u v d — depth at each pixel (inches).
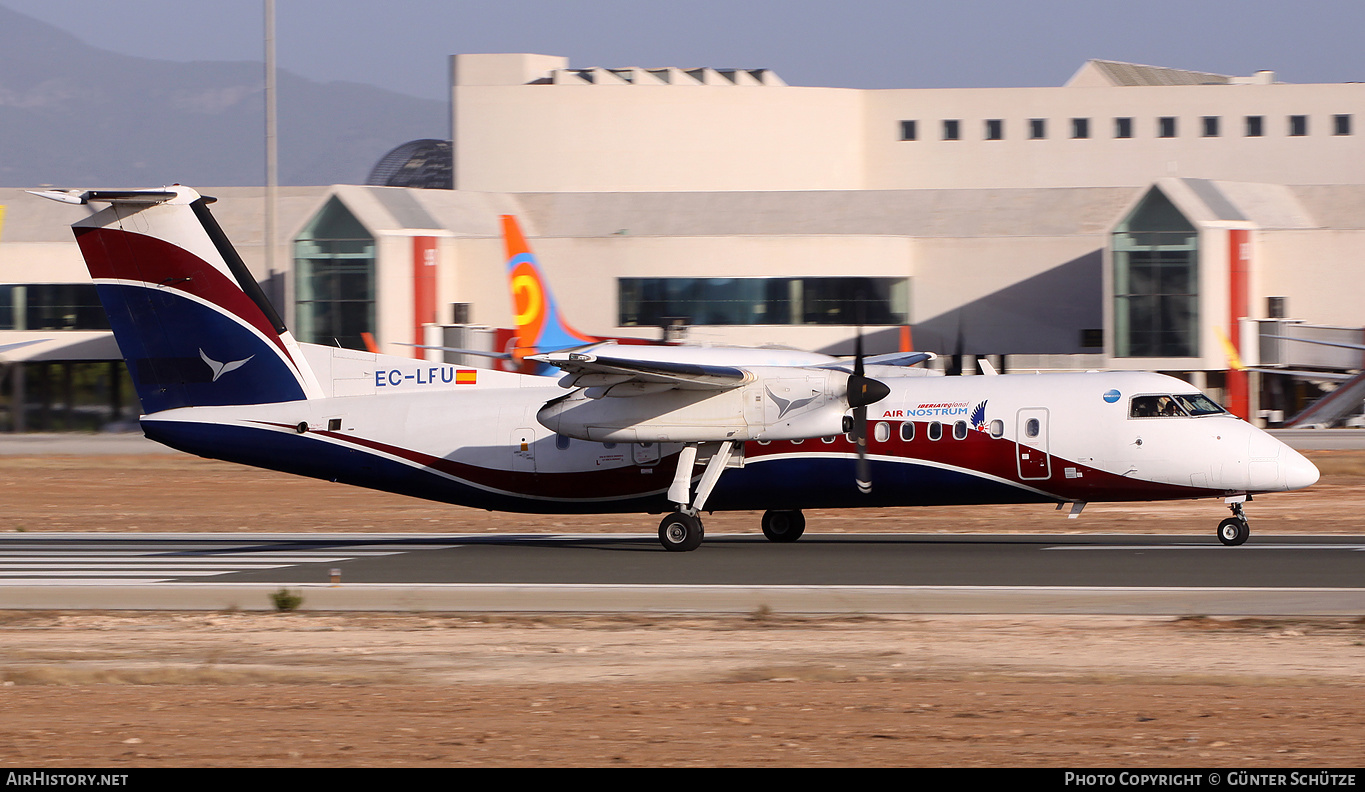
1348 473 4852.4
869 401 2854.3
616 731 1374.3
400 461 3120.1
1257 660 1724.9
